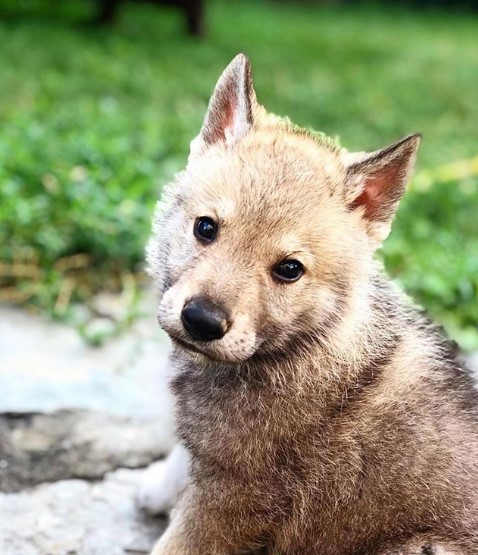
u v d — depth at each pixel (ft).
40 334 2.27
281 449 1.43
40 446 1.83
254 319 1.34
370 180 1.46
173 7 6.40
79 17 6.43
